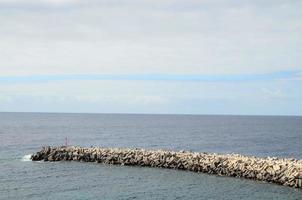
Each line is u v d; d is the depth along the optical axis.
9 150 82.44
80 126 187.38
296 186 46.81
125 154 64.69
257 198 42.56
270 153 87.25
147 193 45.22
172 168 59.34
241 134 143.88
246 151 90.56
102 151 67.19
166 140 116.00
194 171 56.97
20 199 42.50
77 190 46.50
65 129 161.88
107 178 53.00
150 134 139.25
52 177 53.62
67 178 53.06
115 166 62.03
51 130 154.38
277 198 42.34
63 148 70.75
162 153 62.72
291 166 49.34
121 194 44.78
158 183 49.94
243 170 52.59
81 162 65.75
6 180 51.47
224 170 54.25
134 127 184.25
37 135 127.44
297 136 135.12
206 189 46.69
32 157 68.38
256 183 49.28
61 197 43.34
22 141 104.44
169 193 45.19
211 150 91.94
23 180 51.62
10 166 61.81
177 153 61.94
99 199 42.66
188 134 141.00
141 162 62.25
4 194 44.44
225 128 185.38
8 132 137.62
